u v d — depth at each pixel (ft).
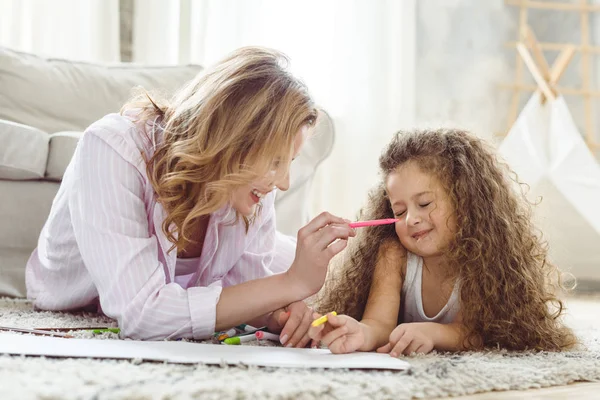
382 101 10.89
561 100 9.50
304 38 10.64
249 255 4.77
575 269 9.72
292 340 3.94
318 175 10.74
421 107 11.43
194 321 3.82
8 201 6.58
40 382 2.72
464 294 4.30
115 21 10.08
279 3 10.55
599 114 11.50
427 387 3.08
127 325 3.85
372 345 3.94
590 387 3.37
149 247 3.93
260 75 3.71
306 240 3.96
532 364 3.70
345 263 4.77
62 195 4.95
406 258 4.58
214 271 4.61
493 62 11.68
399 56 10.91
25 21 9.84
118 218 3.89
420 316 4.55
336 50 10.75
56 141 6.65
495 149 4.78
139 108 4.32
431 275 4.48
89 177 3.94
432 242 4.29
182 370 3.04
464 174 4.34
